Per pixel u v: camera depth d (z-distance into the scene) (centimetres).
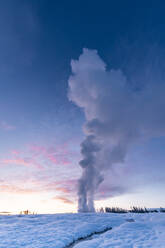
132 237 1341
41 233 1437
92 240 1263
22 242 1188
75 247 1118
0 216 2403
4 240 1234
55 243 1174
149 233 1452
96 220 1973
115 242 1212
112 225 1773
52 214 2553
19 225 1792
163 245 1125
